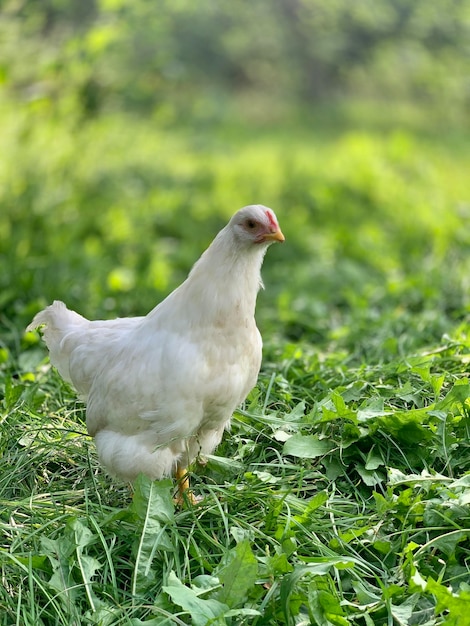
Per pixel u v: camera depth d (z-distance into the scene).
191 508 4.73
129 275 9.93
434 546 4.33
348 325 8.32
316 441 5.06
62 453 5.54
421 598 4.09
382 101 25.64
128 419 4.72
